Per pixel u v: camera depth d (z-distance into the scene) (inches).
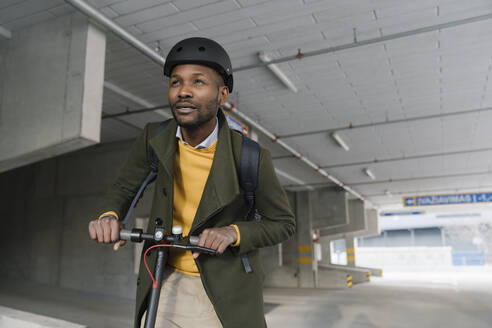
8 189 509.4
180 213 45.8
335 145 427.8
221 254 42.3
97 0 176.4
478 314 369.7
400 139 408.5
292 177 621.6
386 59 235.0
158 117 336.8
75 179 447.8
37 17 194.5
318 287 713.6
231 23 193.5
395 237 1457.9
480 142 418.6
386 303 458.9
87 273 411.5
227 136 44.2
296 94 286.7
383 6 181.0
